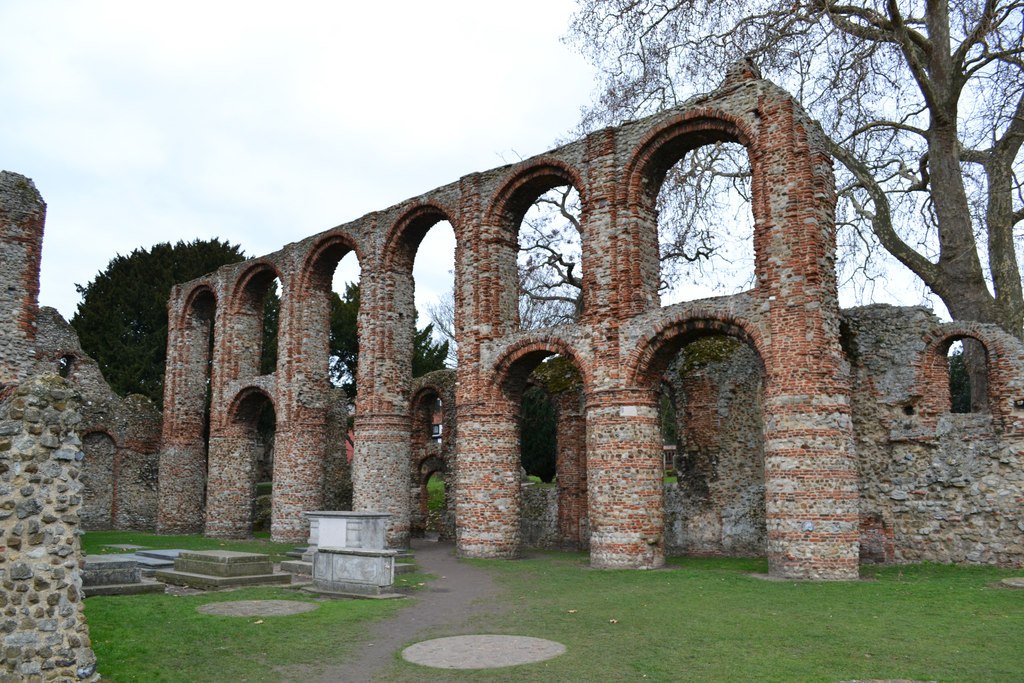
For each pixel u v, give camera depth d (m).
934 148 25.75
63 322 38.38
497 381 24.25
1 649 8.18
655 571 19.31
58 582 8.73
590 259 22.38
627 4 28.11
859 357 21.58
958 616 12.28
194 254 53.62
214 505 33.97
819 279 18.22
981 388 24.48
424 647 10.80
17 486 8.55
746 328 19.05
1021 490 18.78
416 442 35.25
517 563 21.95
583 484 27.56
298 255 32.59
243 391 34.06
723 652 10.20
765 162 19.30
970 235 25.06
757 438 24.02
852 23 24.89
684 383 25.62
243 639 11.20
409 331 29.59
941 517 19.80
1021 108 24.38
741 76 20.41
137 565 15.96
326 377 32.50
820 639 10.84
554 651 10.44
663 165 22.41
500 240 25.31
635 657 10.02
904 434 20.61
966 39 23.66
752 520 23.66
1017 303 24.78
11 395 8.93
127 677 9.12
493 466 23.98
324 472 36.53
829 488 17.47
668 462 50.84
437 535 34.88
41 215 24.34
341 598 15.37
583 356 22.06
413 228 29.09
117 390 48.16
